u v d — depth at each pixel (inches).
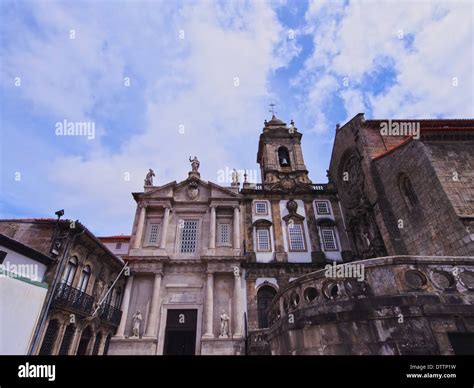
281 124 1412.4
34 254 489.1
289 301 369.4
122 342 748.0
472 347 242.2
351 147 898.1
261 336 716.7
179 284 868.0
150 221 994.1
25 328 442.6
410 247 607.2
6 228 573.3
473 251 432.1
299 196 1077.8
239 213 1016.2
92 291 672.4
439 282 290.8
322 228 1004.6
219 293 863.7
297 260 929.5
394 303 265.9
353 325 276.5
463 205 479.5
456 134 559.2
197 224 1002.1
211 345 743.1
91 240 637.9
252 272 888.9
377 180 746.8
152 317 793.6
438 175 516.7
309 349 303.0
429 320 252.2
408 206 624.1
